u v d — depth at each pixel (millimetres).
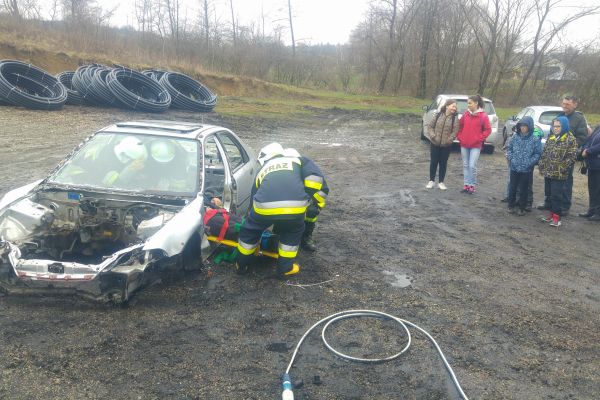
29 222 4480
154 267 4473
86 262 4766
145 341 3826
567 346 4141
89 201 4695
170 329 4012
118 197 4781
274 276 5164
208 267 5199
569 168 7633
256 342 3922
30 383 3270
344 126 21047
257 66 39531
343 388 3416
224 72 36406
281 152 5133
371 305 4680
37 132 13062
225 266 5293
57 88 17250
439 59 40844
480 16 37531
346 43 44594
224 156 5715
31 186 5082
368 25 41969
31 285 4070
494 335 4250
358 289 5016
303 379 3484
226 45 39062
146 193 4859
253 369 3572
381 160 13188
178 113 18688
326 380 3496
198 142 5438
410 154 14414
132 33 35594
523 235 7254
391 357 3789
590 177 8133
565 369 3799
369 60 42094
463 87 41500
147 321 4105
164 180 5039
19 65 16938
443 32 39906
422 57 39500
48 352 3611
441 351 3914
